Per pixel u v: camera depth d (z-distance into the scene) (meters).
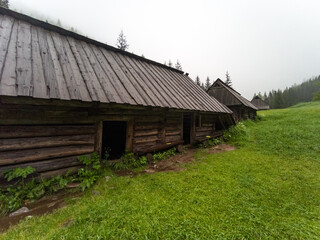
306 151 6.26
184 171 4.52
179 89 7.54
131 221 2.34
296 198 3.13
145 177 4.09
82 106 3.69
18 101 2.88
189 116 8.73
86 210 2.59
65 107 3.79
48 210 2.70
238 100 16.59
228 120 10.21
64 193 3.24
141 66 7.30
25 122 3.28
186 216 2.50
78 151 3.98
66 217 2.47
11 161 3.10
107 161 4.72
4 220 2.42
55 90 3.27
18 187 3.02
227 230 2.23
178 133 6.99
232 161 5.45
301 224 2.39
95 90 3.93
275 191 3.39
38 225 2.29
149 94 5.28
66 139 3.79
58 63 4.12
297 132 8.81
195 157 6.07
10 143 3.10
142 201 2.91
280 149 6.68
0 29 4.12
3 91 2.66
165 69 9.16
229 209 2.71
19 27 4.63
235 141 8.80
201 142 8.05
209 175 4.20
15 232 2.14
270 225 2.34
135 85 5.33
